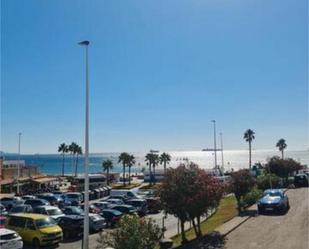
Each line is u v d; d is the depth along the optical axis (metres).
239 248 20.55
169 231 29.64
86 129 21.27
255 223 27.48
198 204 22.73
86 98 21.50
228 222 28.30
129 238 16.45
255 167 86.69
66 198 52.69
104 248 16.72
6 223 27.78
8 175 86.94
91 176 76.31
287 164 60.78
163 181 23.31
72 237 29.89
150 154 114.81
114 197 52.06
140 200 42.59
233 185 34.12
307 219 27.98
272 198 32.41
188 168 23.88
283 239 22.06
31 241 26.27
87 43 21.73
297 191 48.06
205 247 21.16
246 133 112.19
